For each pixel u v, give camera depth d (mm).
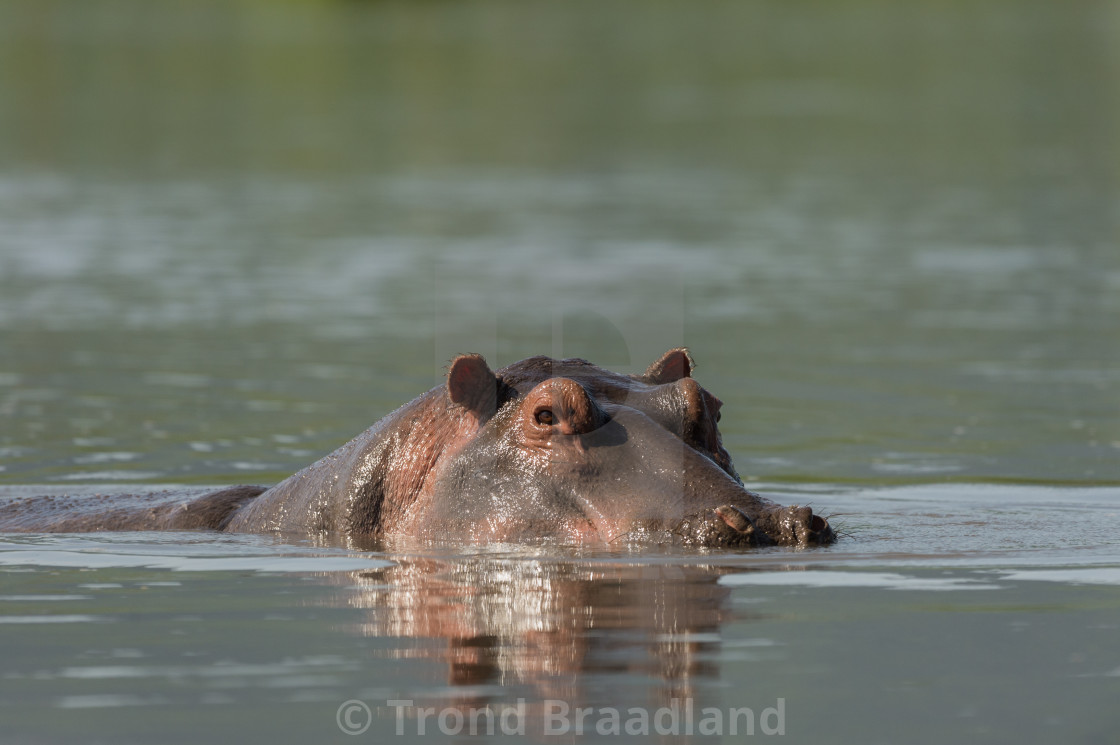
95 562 21188
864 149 106188
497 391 21859
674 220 76125
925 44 175750
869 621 17141
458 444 21797
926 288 56719
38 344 46469
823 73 155750
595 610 17594
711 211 79500
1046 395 38625
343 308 53469
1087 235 68875
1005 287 56531
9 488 28641
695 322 50469
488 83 152125
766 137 113438
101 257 65438
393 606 18062
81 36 181750
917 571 19547
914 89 141000
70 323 50219
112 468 30531
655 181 92500
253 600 18641
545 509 20578
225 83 151250
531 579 19016
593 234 71688
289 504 23875
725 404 38125
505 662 15766
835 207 80375
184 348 45875
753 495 20766
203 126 123000
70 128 120875
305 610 18047
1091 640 16438
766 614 17375
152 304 54156
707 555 19828
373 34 189125
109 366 42969
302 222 76500
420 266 62875
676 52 174000
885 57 165875
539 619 17266
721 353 45062
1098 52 162875
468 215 78625
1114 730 13820
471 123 124625
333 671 15578
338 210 81000
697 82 150875
